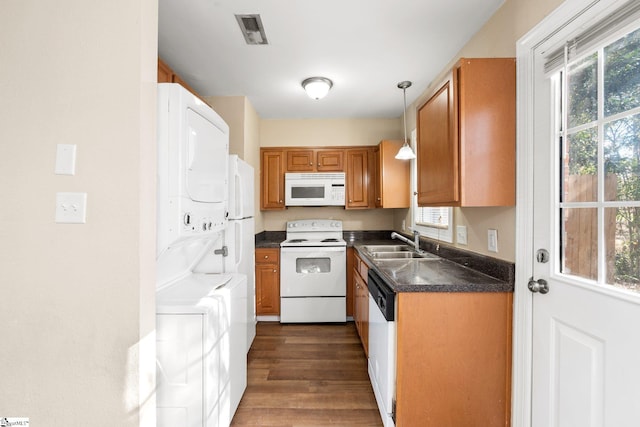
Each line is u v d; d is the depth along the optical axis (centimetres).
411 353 142
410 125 315
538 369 129
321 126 361
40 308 108
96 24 107
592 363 105
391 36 184
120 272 108
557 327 120
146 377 113
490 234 162
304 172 352
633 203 92
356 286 286
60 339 108
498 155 141
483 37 172
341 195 345
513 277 141
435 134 167
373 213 378
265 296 322
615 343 97
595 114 106
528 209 134
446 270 176
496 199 141
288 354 248
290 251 315
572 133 115
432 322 142
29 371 109
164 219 125
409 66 223
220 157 169
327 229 365
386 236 376
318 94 249
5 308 109
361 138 361
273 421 168
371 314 195
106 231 107
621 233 97
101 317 108
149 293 115
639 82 91
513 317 142
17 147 108
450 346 142
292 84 258
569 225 118
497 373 144
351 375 215
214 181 160
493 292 143
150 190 115
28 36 108
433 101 169
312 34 182
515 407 140
